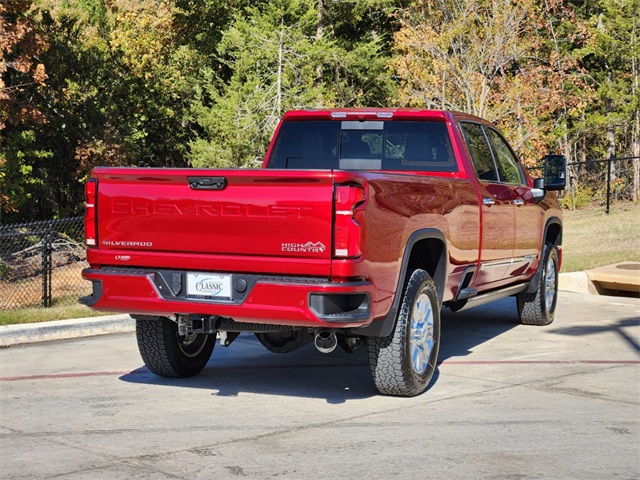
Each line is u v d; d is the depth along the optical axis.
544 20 27.23
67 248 22.91
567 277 13.80
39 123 27.55
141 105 41.25
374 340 6.61
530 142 24.78
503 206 8.66
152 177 6.41
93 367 8.11
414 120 8.28
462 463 5.05
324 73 36.84
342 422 6.03
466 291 7.98
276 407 6.50
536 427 5.86
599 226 21.42
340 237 5.87
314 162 8.55
